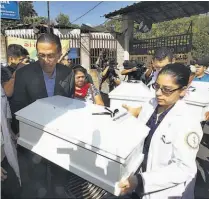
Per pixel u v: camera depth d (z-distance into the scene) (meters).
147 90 2.05
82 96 2.57
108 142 1.11
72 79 2.01
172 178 1.17
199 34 15.99
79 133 1.19
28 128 1.42
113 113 1.33
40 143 1.35
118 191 1.09
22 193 1.46
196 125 1.24
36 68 1.82
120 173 1.07
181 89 1.30
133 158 1.19
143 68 4.38
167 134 1.27
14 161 1.45
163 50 2.41
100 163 1.12
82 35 9.70
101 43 10.00
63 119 1.30
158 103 1.36
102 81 5.41
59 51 1.73
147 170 1.35
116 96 2.02
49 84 1.85
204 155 2.84
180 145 1.20
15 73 1.85
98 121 1.25
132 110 1.83
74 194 1.35
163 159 1.28
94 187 1.35
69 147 1.22
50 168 1.45
